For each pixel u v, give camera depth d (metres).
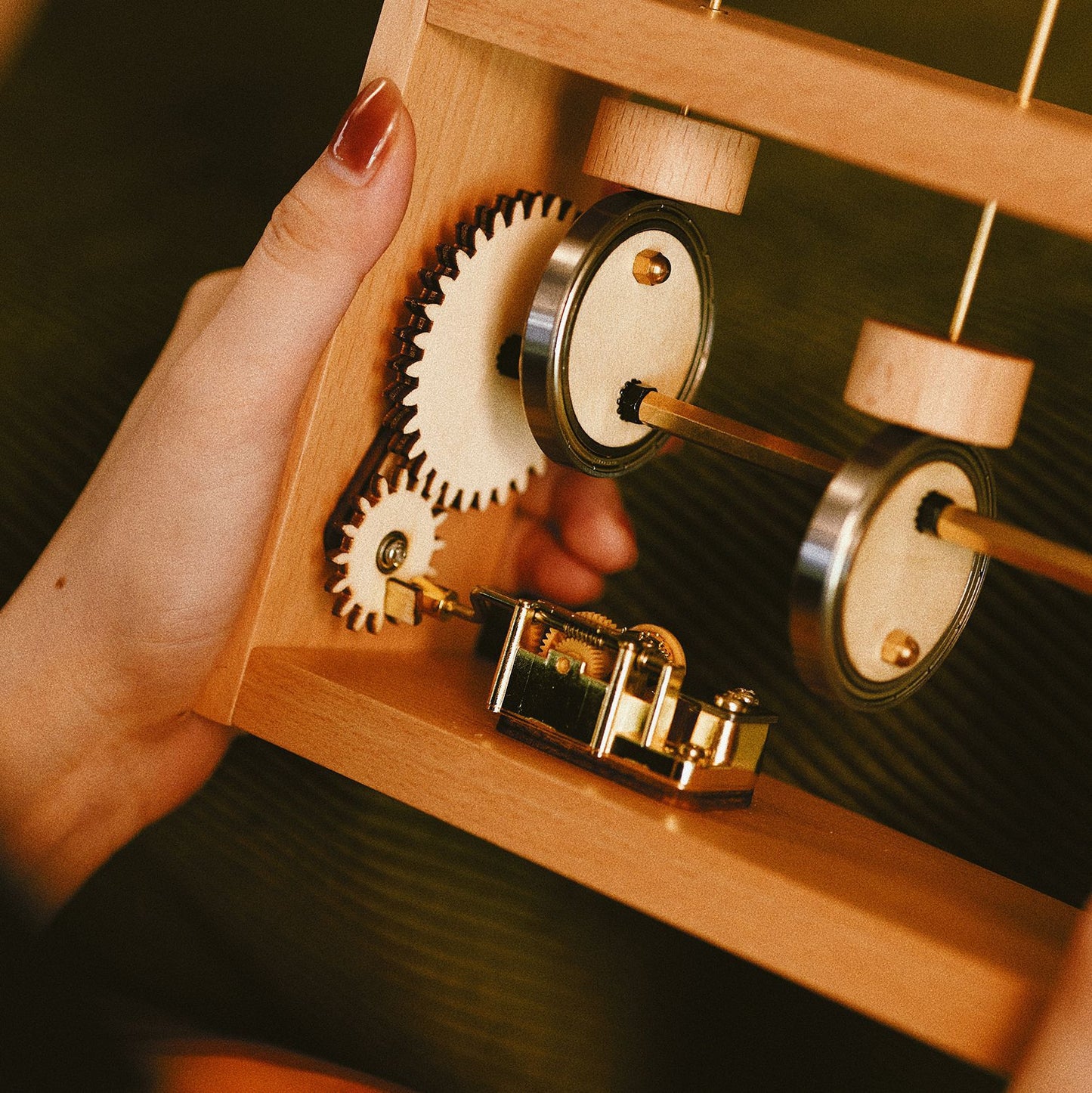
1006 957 0.49
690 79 0.49
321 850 0.69
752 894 0.49
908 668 0.51
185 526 0.53
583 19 0.50
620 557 0.63
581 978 0.66
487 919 0.67
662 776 0.51
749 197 0.70
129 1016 0.59
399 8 0.52
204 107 0.77
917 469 0.49
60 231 0.78
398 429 0.54
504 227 0.55
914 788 0.65
